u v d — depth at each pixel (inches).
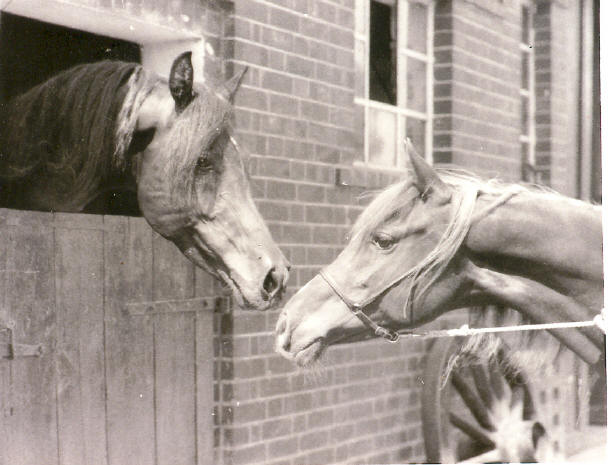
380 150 199.0
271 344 175.5
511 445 202.7
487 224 165.9
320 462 181.3
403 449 193.5
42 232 146.6
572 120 225.6
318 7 185.6
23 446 144.5
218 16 170.6
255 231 151.2
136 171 148.6
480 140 211.3
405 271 163.8
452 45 205.6
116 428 156.3
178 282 164.6
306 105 182.5
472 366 195.0
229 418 169.9
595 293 176.1
